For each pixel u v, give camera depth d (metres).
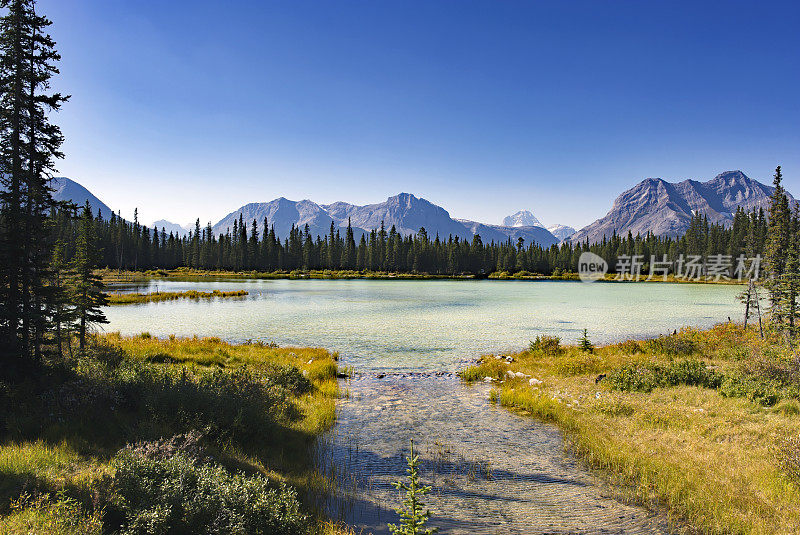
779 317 31.73
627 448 11.88
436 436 13.67
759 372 17.80
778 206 39.53
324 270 182.12
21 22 15.27
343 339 34.53
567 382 20.14
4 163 14.53
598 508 8.86
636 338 35.72
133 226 170.38
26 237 14.67
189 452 9.10
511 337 35.88
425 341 33.81
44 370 14.37
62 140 16.11
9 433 10.32
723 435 12.48
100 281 23.28
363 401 17.94
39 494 6.98
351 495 9.37
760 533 7.39
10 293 14.30
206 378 15.02
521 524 8.12
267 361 23.34
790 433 11.63
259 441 11.97
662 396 16.55
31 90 15.73
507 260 188.38
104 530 6.48
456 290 99.12
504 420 15.39
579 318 48.75
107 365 17.42
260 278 145.62
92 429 11.02
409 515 6.96
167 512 6.57
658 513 8.61
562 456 11.93
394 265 181.50
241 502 7.21
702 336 32.75
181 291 82.19
